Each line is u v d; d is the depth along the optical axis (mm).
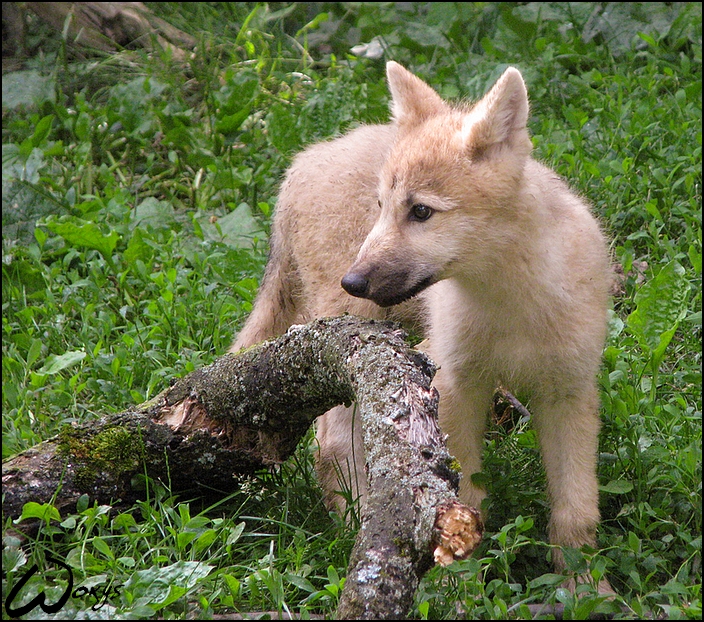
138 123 12633
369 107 12039
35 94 13320
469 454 7480
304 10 15719
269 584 6059
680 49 13312
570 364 7137
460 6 14586
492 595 6250
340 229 8062
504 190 6855
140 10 14812
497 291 7090
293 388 6797
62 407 8836
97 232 10539
